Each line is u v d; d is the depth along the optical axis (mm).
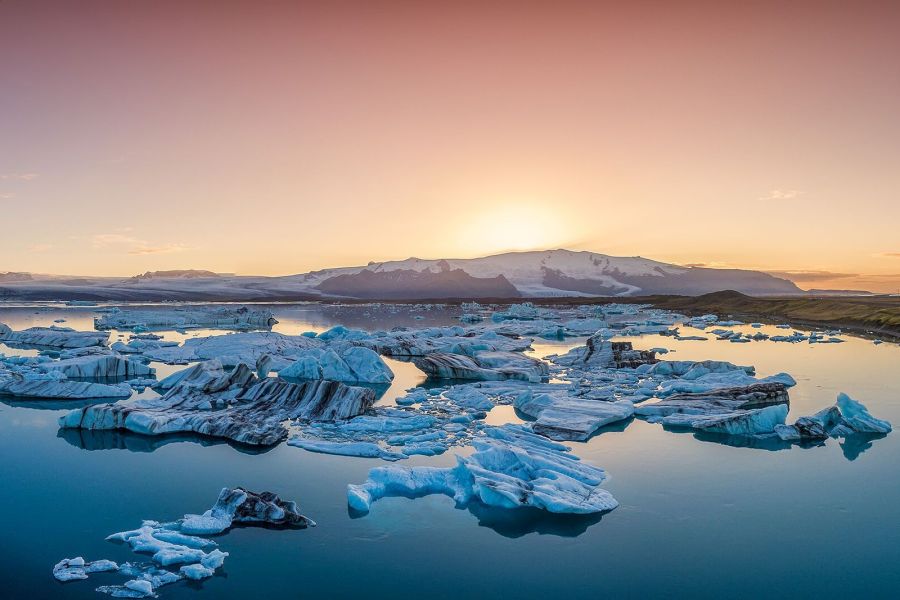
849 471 14992
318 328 64750
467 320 80250
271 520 11883
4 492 13648
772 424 18703
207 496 13414
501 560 10570
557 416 19641
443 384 27781
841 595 9461
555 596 9445
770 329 58094
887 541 11242
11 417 20609
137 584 9438
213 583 9742
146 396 24016
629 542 11242
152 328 62094
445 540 11336
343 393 21250
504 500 12875
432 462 15766
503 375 28297
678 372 29109
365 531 11672
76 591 9406
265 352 35375
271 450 16844
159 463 15688
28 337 43562
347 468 15234
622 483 14227
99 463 15719
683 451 16672
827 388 25266
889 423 19234
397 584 9766
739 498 13281
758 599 9367
